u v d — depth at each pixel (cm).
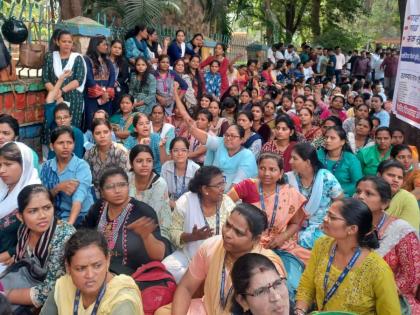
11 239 371
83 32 800
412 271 335
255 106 741
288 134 577
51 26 795
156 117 644
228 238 289
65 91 675
